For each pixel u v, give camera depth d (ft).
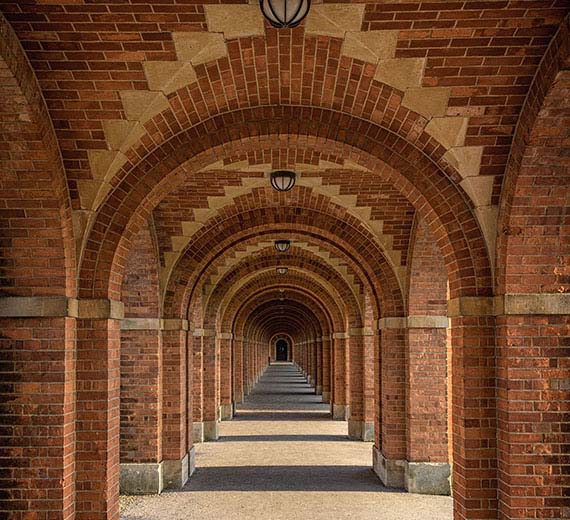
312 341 140.67
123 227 26.43
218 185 40.09
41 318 24.94
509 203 24.36
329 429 72.28
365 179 38.96
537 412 24.26
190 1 18.97
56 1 18.76
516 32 20.07
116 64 21.39
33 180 23.66
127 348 42.70
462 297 26.03
